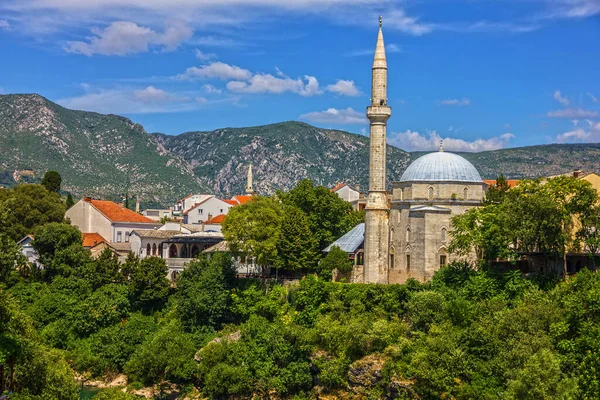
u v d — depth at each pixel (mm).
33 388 102562
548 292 117438
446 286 129750
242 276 161625
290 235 154375
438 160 142500
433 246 136875
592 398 90875
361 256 156250
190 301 146875
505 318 111375
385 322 123938
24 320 116125
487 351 109625
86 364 141125
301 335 129125
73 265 168250
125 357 142000
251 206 155000
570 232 129125
